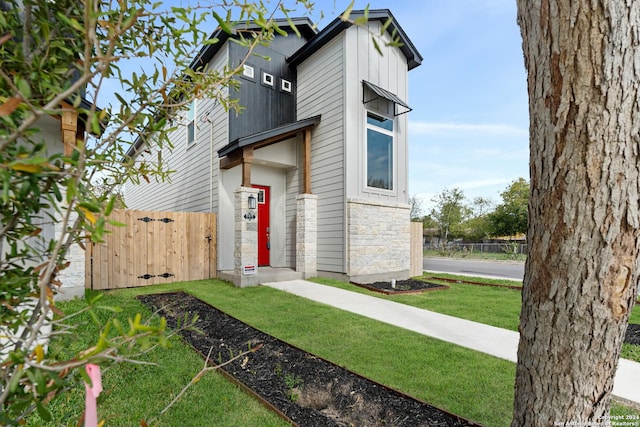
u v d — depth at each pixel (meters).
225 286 7.08
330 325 4.40
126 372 2.79
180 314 4.79
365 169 8.20
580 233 1.39
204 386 2.68
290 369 3.05
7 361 0.72
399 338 3.95
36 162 0.62
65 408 2.09
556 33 1.40
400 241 9.06
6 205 0.82
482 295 6.99
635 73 1.30
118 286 6.83
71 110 0.70
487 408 2.46
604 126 1.33
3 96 0.76
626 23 1.30
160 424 2.16
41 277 0.82
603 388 1.45
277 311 5.07
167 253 7.54
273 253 9.34
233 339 3.84
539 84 1.50
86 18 0.71
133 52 1.16
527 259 1.64
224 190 8.42
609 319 1.38
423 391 2.70
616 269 1.36
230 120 8.10
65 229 0.74
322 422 2.22
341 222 7.84
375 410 2.42
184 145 10.46
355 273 7.80
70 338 0.99
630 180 1.32
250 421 2.23
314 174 8.71
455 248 27.33
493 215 27.62
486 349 3.66
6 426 0.81
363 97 8.20
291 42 9.66
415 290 7.12
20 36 0.96
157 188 13.19
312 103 8.92
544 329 1.53
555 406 1.51
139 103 1.12
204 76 1.26
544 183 1.50
